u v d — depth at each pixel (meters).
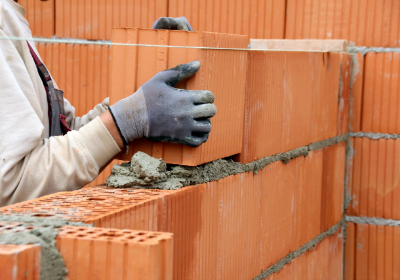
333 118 3.40
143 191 1.64
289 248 2.73
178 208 1.64
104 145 1.67
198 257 1.80
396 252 3.64
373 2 3.55
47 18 3.72
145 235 1.09
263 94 2.30
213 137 1.86
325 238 3.35
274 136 2.46
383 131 3.64
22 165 1.59
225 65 1.91
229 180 2.03
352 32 3.61
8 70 1.60
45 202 1.42
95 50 3.64
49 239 1.06
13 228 1.11
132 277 1.02
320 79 3.10
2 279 0.89
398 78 3.56
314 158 3.07
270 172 2.44
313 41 3.52
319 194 3.19
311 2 3.62
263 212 2.38
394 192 3.63
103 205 1.39
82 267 1.05
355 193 3.75
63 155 1.63
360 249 3.75
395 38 3.54
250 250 2.25
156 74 1.70
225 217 2.01
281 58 2.48
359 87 3.67
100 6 3.67
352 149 3.74
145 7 3.65
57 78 3.70
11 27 1.78
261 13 3.65
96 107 2.31
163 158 1.77
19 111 1.58
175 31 1.74
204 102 1.66
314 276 3.16
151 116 1.66
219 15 3.67
